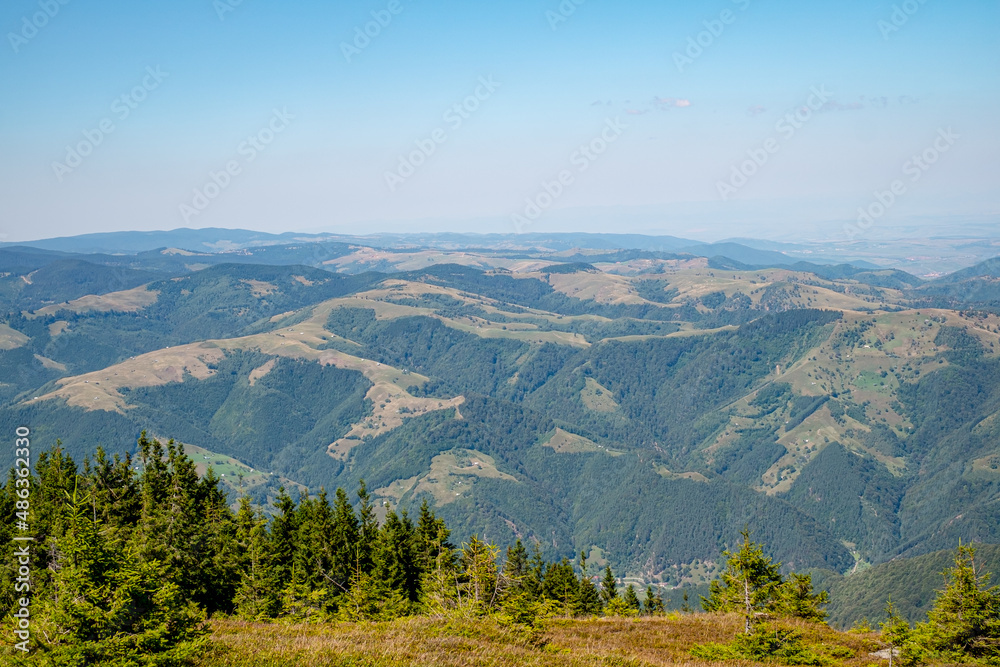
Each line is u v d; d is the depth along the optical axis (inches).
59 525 1768.0
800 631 1791.3
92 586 1063.6
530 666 1347.2
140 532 2413.9
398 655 1293.1
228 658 1162.6
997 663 1551.4
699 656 1680.6
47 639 1046.4
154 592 1109.1
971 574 1636.3
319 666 1178.0
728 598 2059.5
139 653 1071.0
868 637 1862.7
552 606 2289.6
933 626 1647.4
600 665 1425.9
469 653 1371.8
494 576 1947.6
